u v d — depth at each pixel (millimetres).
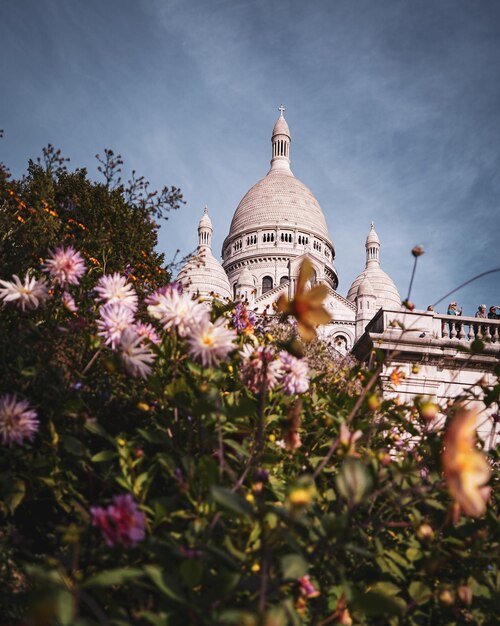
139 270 10820
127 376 4523
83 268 4555
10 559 3654
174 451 3836
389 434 4926
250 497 3070
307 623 3076
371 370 4961
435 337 14469
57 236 8930
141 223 11961
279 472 4180
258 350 4711
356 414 4586
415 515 3652
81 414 3670
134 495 3371
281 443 4414
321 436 4773
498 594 3533
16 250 6863
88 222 12875
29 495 3922
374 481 3430
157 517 3139
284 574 2412
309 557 2791
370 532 3824
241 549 3156
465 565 3777
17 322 5004
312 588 2979
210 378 3967
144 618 2869
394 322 4734
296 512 2301
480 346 4668
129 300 4172
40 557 3840
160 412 4402
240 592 2982
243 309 5828
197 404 3299
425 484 3740
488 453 4414
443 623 3631
